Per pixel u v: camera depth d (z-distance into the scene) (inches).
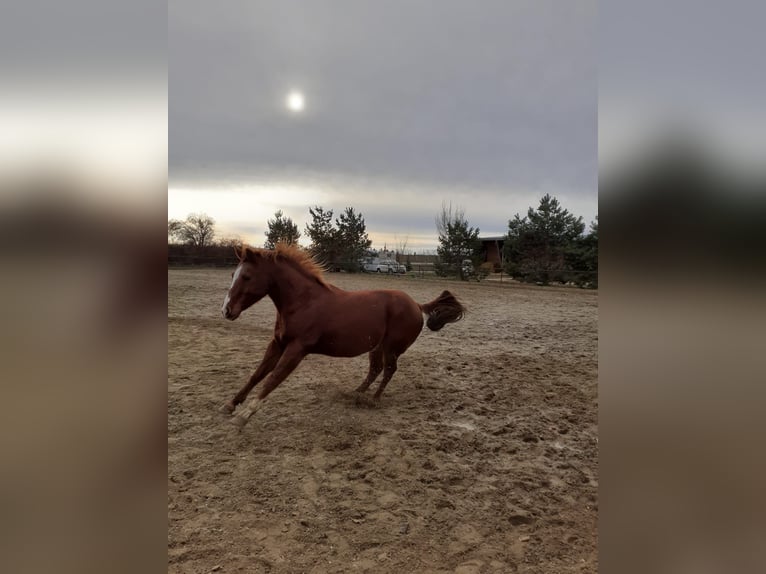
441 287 686.5
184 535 92.6
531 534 98.5
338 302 159.8
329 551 90.0
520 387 206.8
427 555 90.2
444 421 162.7
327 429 150.6
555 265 797.2
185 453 130.3
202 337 293.7
